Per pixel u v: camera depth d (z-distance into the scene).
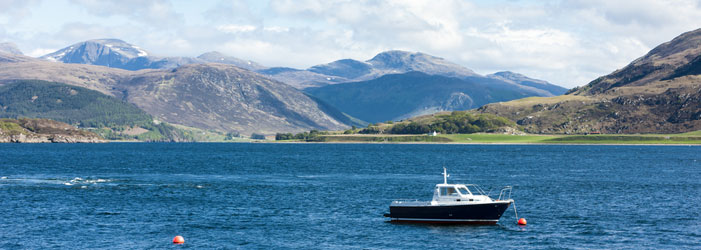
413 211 86.75
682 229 84.19
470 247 74.12
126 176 165.00
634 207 103.88
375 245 75.19
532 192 126.69
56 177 159.88
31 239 77.62
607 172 185.38
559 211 99.31
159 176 165.50
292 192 125.50
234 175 170.88
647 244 75.44
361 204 107.75
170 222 89.38
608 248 73.50
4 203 106.38
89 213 96.56
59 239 77.69
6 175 166.50
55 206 103.50
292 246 74.88
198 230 83.69
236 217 93.75
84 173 176.75
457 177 165.88
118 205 105.31
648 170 194.38
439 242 76.31
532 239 77.88
